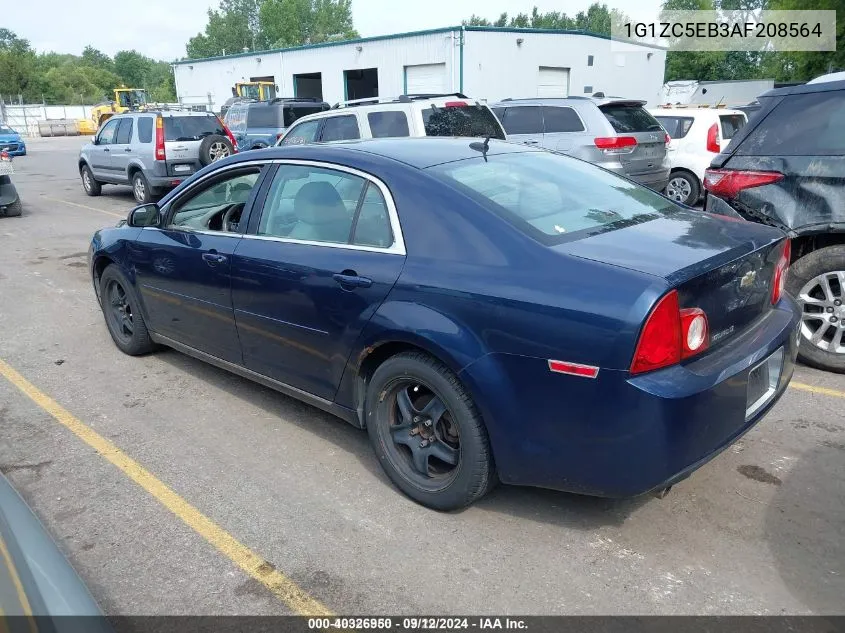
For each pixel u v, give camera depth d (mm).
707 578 2779
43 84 88562
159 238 4648
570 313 2648
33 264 8984
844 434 3896
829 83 4492
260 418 4344
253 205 4000
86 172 15922
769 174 4664
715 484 3434
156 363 5332
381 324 3186
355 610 2674
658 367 2582
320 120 9492
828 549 2934
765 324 3152
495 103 11078
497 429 2912
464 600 2705
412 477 3361
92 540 3150
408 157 3508
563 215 3201
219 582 2852
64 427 4277
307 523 3236
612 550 2971
